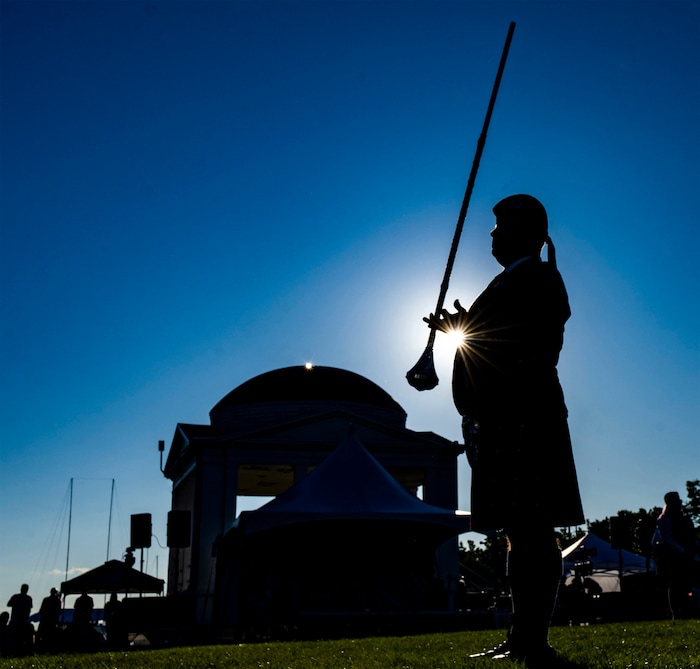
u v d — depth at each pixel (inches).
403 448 2101.4
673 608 542.6
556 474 193.6
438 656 248.5
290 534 1078.4
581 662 193.5
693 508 2395.4
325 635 829.8
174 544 1137.4
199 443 2011.6
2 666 316.2
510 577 199.0
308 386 2242.9
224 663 283.3
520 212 214.2
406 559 1140.5
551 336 200.8
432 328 220.4
